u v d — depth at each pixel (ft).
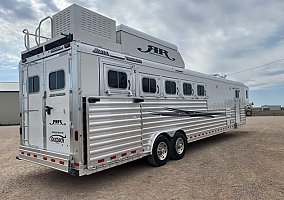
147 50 19.38
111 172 17.25
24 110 16.83
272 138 32.48
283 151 23.48
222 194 12.78
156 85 18.85
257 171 16.72
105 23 15.98
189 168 17.88
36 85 15.75
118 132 14.84
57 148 14.11
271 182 14.44
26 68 16.62
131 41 17.98
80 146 12.76
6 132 47.44
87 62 13.51
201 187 13.87
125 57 16.14
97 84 13.96
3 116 76.43
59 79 13.99
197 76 24.57
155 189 13.75
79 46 13.20
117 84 15.33
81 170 12.70
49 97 14.64
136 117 16.43
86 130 12.92
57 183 15.25
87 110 12.94
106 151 13.93
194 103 23.67
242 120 36.60
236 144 27.99
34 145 15.94
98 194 13.20
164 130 19.27
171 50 22.31
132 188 14.01
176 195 12.81
